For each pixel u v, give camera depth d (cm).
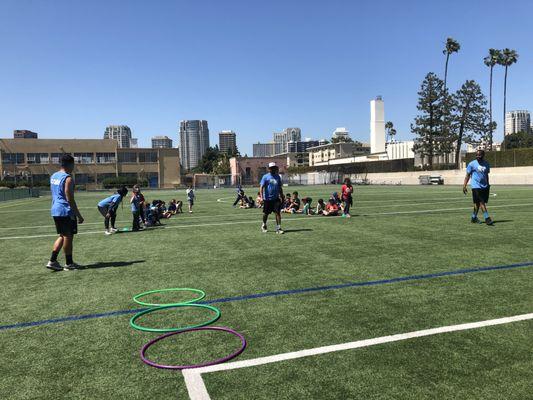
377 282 618
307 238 1060
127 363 376
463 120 6694
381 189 4447
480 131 6738
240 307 523
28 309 537
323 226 1299
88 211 2295
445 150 6850
